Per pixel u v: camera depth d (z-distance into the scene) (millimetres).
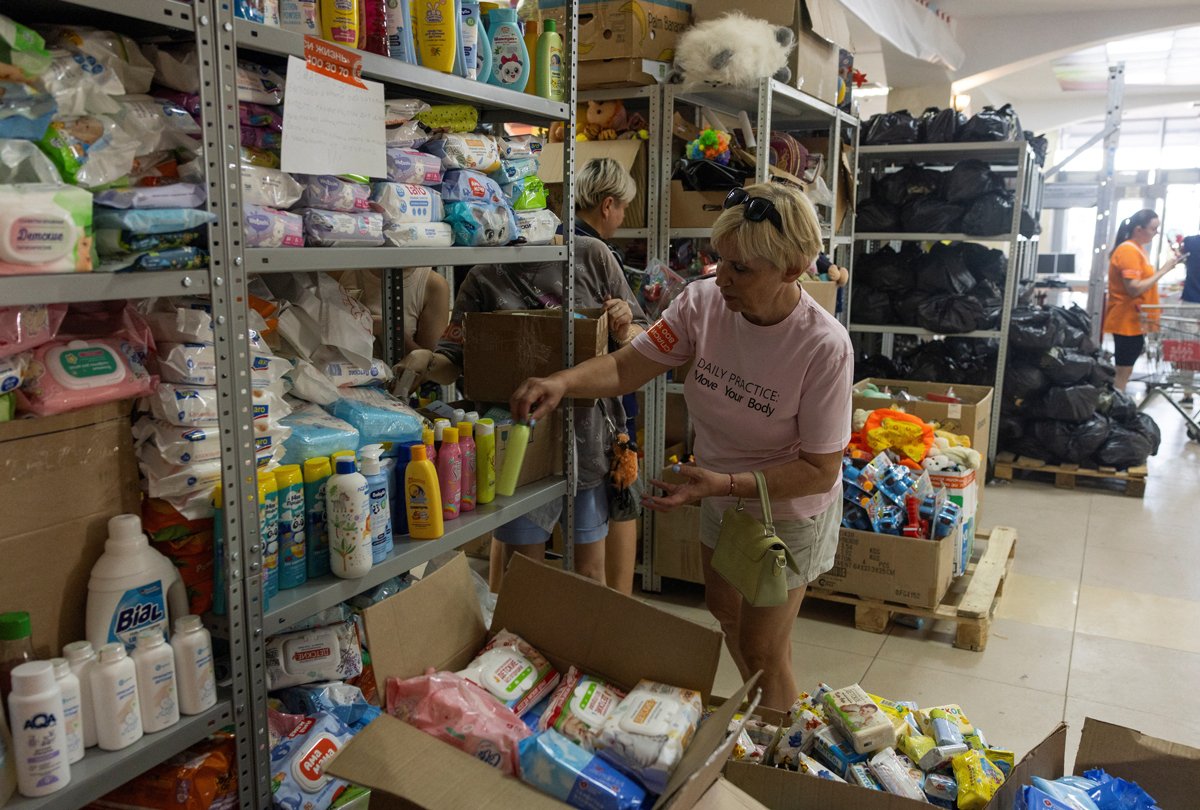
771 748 1741
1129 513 4820
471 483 1878
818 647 3219
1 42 1052
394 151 1666
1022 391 5387
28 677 1099
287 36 1347
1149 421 5406
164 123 1225
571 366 2115
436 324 3213
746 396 1983
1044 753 1546
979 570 3547
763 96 3318
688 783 1050
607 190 2811
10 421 1143
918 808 1436
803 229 1756
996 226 5293
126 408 1291
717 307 2020
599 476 2648
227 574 1315
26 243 1029
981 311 5293
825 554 2137
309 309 1753
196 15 1196
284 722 1615
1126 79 11375
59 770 1125
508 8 1863
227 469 1302
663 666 1315
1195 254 7961
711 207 3434
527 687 1337
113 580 1235
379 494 1586
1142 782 1571
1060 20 7789
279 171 1433
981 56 8094
